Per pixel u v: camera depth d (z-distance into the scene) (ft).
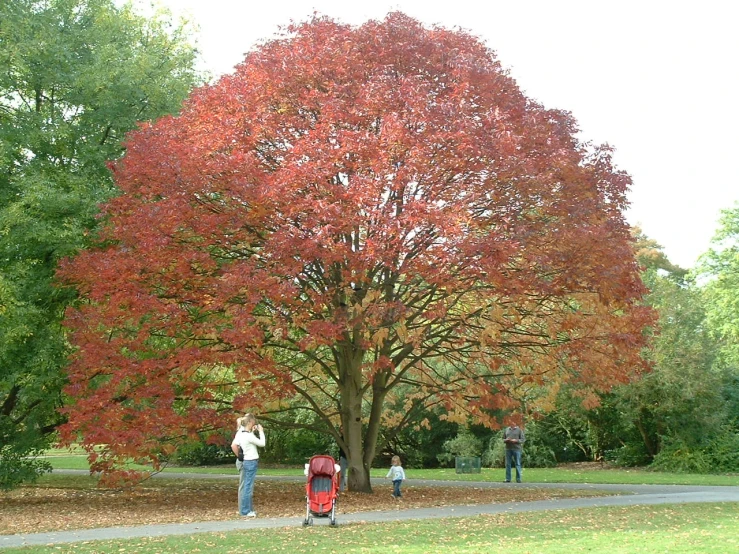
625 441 109.91
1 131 63.10
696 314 102.17
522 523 42.73
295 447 124.77
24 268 60.85
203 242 56.70
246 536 38.45
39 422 68.95
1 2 63.82
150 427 51.88
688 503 53.52
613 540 35.60
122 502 60.44
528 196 57.62
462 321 59.31
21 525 45.70
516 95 65.26
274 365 55.98
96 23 73.10
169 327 57.41
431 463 116.47
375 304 53.26
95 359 54.95
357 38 63.21
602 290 55.11
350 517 47.14
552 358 63.72
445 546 34.60
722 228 175.22
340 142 55.52
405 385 104.01
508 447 77.41
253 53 66.13
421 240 55.31
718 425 96.32
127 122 71.56
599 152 65.26
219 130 58.90
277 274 53.16
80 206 63.62
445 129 55.06
